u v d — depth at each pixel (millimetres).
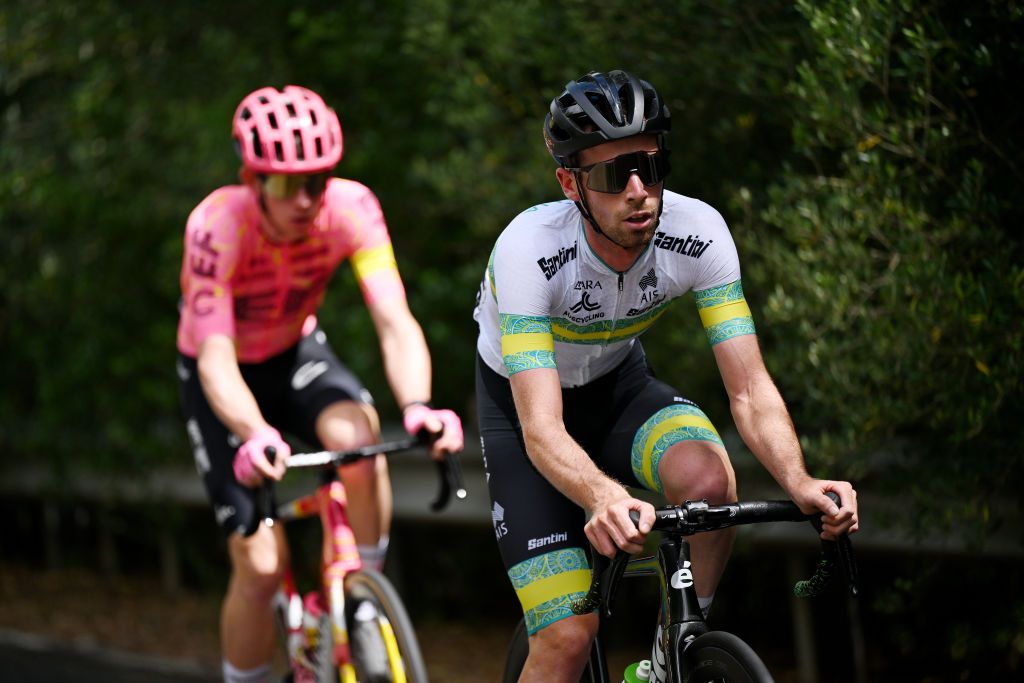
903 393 13891
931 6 12719
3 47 22953
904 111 13742
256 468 12461
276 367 15500
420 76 21266
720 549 9992
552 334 10188
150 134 25250
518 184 18266
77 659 23406
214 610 26859
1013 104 13164
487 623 24312
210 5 22953
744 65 14711
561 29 16859
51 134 25453
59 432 28984
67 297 26984
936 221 13336
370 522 14188
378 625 13016
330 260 14719
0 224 27312
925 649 17719
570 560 9922
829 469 14539
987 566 15133
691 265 9922
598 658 10469
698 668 8906
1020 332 12586
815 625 19844
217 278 13969
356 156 21969
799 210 13797
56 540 32125
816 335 13828
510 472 10445
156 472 28531
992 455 13742
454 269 23062
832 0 13023
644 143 9047
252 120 13516
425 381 13781
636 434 10656
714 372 16547
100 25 23172
